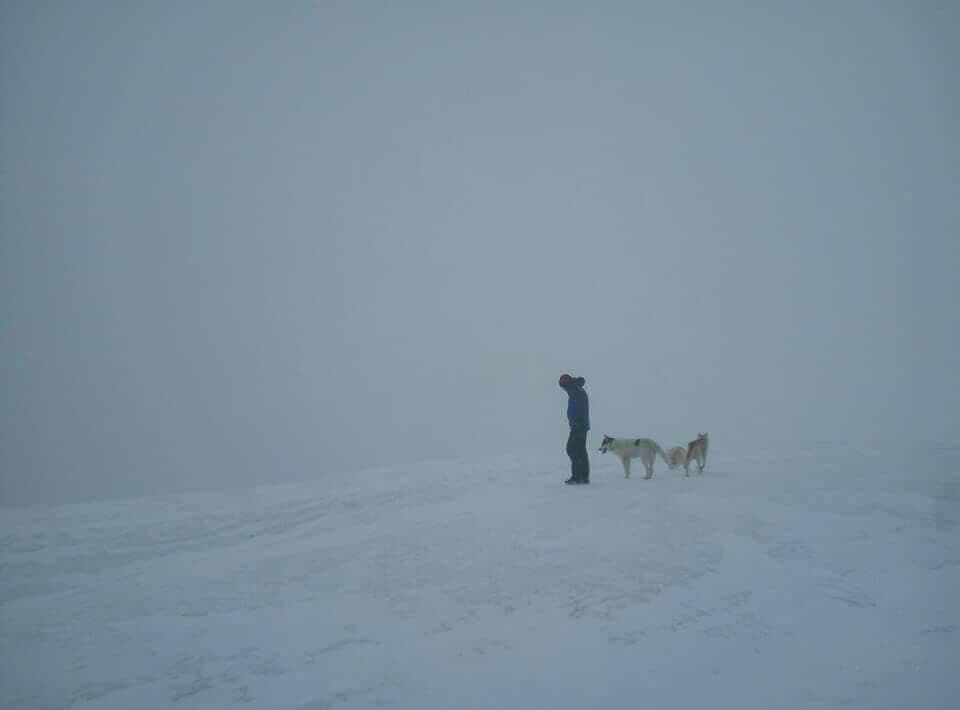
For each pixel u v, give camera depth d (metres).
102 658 5.32
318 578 7.01
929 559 6.87
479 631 5.42
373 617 5.84
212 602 6.47
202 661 5.17
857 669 4.60
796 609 5.71
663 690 4.38
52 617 6.28
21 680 4.99
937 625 5.30
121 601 6.66
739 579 6.39
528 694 4.39
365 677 4.75
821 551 7.15
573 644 5.10
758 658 4.82
